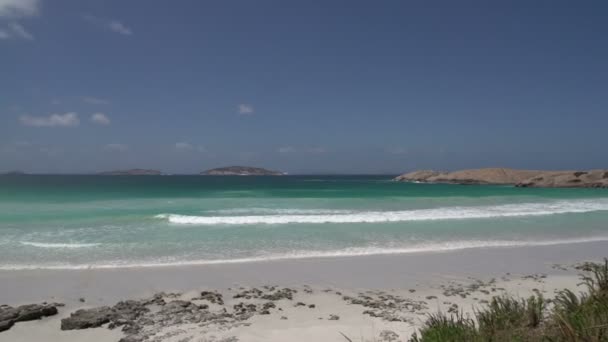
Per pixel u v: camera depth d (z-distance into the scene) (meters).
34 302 6.95
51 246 11.62
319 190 45.12
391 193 38.75
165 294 7.41
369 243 12.62
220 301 7.03
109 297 7.29
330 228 15.51
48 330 5.57
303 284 8.23
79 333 5.43
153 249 11.43
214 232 14.34
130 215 18.39
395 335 5.12
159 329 5.51
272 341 4.95
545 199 31.44
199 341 5.00
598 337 2.85
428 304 6.88
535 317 4.06
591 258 10.91
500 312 4.31
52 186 51.78
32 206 22.20
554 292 7.55
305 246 12.07
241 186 58.66
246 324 5.74
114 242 12.34
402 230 15.12
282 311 6.47
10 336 5.32
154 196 31.62
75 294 7.42
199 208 22.11
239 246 11.98
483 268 9.68
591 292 4.13
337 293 7.59
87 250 11.18
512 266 9.91
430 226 16.20
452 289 7.89
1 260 9.95
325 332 5.28
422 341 3.95
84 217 17.59
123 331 5.47
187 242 12.48
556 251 11.76
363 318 6.05
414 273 9.16
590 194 39.56
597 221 18.09
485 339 3.61
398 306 6.75
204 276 8.76
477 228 15.78
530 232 14.95
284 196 32.81
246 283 8.27
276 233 14.25
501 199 30.61
